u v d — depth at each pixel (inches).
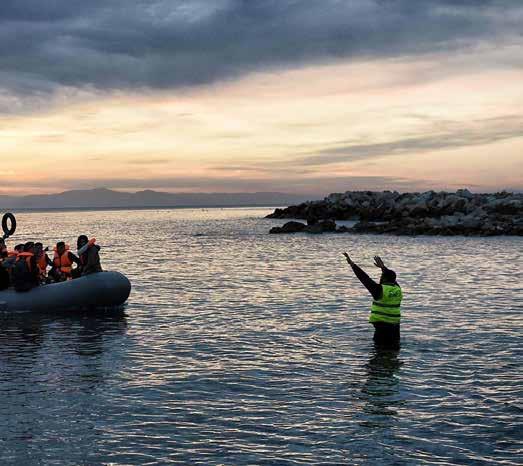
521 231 2105.1
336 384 389.7
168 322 606.9
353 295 783.7
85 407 346.0
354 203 3580.2
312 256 1428.4
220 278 989.2
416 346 491.8
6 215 738.8
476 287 848.9
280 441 297.1
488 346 490.6
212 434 306.3
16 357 462.9
